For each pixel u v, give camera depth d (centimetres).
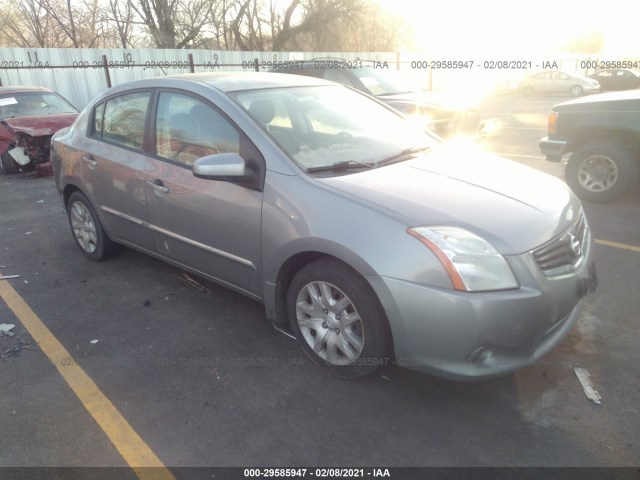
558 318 265
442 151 373
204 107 350
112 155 413
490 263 248
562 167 822
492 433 257
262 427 266
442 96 797
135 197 394
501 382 294
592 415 267
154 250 404
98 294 418
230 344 342
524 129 1287
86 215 473
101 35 2172
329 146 340
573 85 2558
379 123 395
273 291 314
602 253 471
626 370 301
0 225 611
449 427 262
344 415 272
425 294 249
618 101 600
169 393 294
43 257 502
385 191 285
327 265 284
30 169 880
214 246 344
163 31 2114
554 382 293
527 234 262
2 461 248
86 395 294
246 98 351
